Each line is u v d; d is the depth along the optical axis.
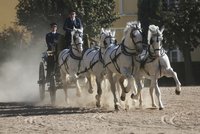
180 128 16.09
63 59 24.92
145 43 22.52
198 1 42.50
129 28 20.78
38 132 15.94
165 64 20.95
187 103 23.44
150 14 43.97
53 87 25.17
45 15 41.53
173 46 43.16
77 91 24.30
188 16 42.66
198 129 15.84
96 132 15.56
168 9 43.69
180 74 46.91
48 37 26.48
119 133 15.28
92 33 41.19
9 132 16.16
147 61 21.09
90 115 19.77
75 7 40.69
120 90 23.59
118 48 21.08
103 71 22.61
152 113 19.84
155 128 16.19
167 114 19.41
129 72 20.73
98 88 22.66
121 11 50.19
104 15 42.16
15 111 22.34
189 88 33.69
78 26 25.64
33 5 41.88
